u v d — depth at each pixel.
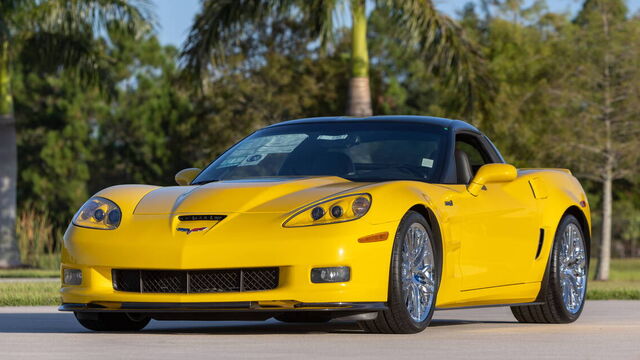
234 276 7.59
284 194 7.93
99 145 60.84
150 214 7.98
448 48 26.42
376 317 7.66
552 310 9.84
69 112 60.25
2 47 31.14
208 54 26.41
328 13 23.91
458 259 8.40
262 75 44.84
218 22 26.25
